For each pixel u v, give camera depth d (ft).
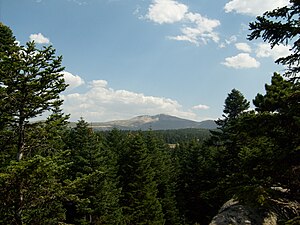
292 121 33.32
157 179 173.99
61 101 48.91
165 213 157.48
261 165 37.24
